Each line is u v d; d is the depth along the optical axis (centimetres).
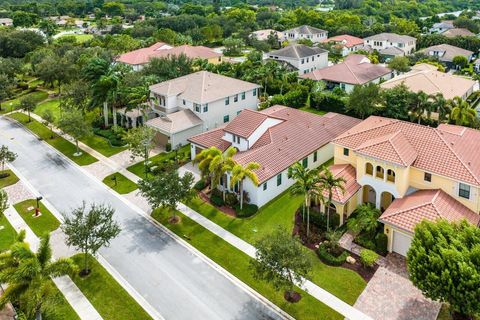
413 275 2622
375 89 6097
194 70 8438
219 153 4028
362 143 4069
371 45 12625
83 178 4922
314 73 8669
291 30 14438
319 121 5488
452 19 18100
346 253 3378
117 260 3403
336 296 2969
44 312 2697
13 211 4194
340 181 3672
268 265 2758
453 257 2441
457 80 7162
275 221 3922
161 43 10956
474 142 3938
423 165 3644
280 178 4394
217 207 4184
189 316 2822
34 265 2378
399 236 3356
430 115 5919
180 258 3428
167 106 6203
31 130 6631
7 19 18888
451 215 3262
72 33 16850
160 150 5669
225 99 6284
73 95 6675
